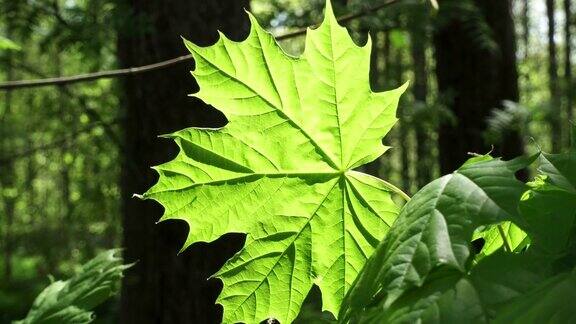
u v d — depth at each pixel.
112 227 8.67
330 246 0.99
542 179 0.81
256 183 0.95
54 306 1.37
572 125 0.85
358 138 0.95
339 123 0.94
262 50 0.89
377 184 0.96
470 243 0.65
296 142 0.94
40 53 4.38
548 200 0.74
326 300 1.01
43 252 13.05
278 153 0.94
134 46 3.29
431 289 0.64
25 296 12.40
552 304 0.57
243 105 0.92
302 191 0.97
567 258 0.68
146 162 3.21
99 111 6.14
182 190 0.93
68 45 4.20
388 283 0.64
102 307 9.08
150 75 3.12
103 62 4.69
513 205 0.65
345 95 0.92
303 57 0.90
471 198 0.68
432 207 0.69
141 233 3.27
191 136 0.92
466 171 0.72
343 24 4.64
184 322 3.15
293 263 0.99
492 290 0.62
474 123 5.38
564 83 9.22
